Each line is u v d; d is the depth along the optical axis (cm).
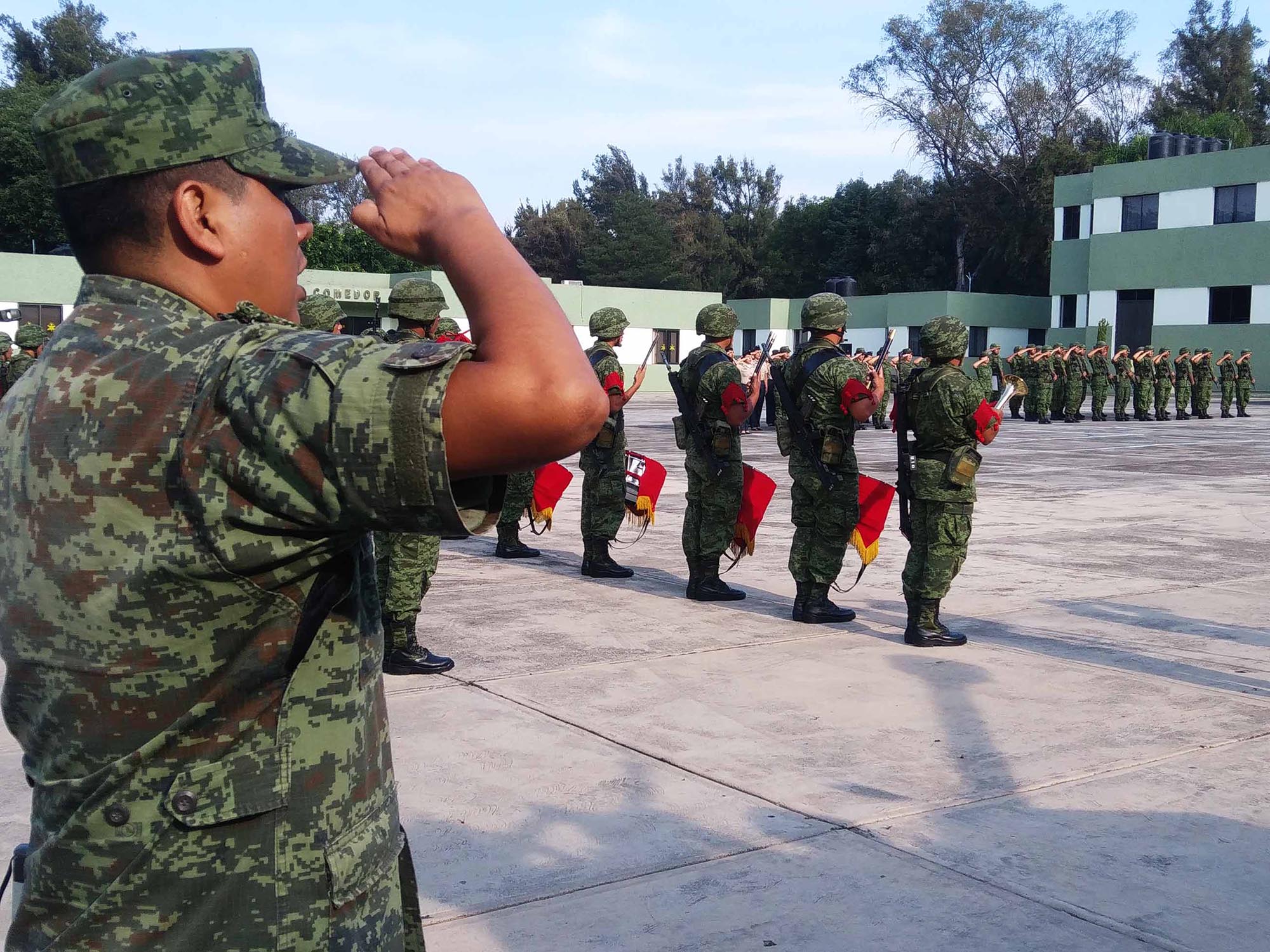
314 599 123
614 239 6975
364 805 132
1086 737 474
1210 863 358
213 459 113
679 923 319
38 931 125
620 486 824
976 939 310
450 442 111
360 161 138
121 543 115
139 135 122
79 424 118
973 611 713
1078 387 2758
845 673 570
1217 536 1011
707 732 480
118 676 117
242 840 122
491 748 458
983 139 5031
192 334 121
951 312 4188
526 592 776
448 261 127
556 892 337
